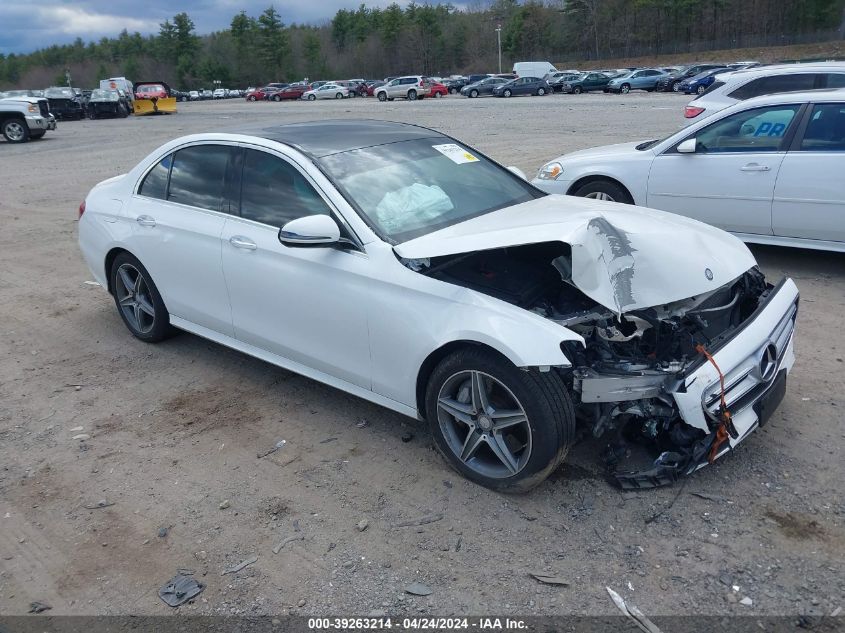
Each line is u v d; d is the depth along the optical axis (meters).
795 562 2.94
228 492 3.61
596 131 19.39
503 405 3.39
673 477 3.39
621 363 3.23
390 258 3.62
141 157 18.47
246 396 4.62
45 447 4.10
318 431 4.15
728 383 3.22
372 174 4.13
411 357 3.55
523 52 109.50
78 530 3.37
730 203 6.62
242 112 40.53
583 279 3.25
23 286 7.20
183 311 4.93
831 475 3.47
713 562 2.96
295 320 4.11
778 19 91.56
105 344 5.58
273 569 3.06
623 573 2.93
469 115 28.12
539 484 3.50
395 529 3.27
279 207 4.18
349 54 125.06
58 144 23.47
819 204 6.13
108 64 151.38
